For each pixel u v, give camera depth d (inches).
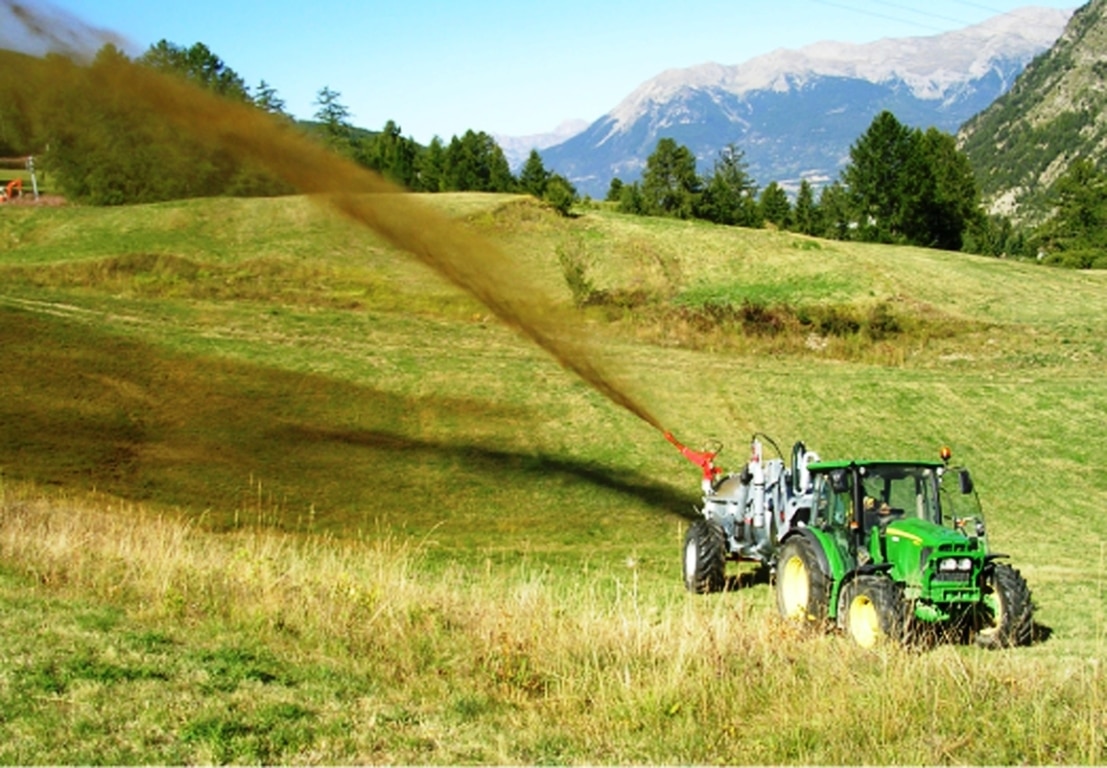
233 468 916.0
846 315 1839.3
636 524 866.1
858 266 2225.6
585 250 2176.4
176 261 1756.9
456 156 3469.5
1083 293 2172.7
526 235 2244.1
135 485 840.9
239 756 263.3
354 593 428.8
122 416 1028.5
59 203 2181.3
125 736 269.6
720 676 349.1
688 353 1571.1
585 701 335.3
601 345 1449.3
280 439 1018.7
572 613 430.9
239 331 1427.2
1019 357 1697.8
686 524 876.6
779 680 346.9
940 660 359.6
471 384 1268.5
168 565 457.7
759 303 1878.7
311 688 320.5
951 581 440.8
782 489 553.0
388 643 378.0
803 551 479.8
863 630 439.2
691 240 2333.9
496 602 439.8
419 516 842.2
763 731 311.9
